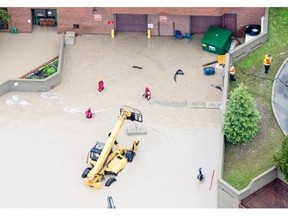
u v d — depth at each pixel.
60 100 116.94
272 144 109.06
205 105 115.69
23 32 124.94
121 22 123.88
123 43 123.12
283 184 105.38
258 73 115.44
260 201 104.19
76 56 121.81
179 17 122.25
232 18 121.81
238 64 116.56
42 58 121.56
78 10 122.94
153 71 119.69
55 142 112.69
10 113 115.62
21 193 107.75
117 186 108.06
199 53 121.38
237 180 106.06
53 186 108.31
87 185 108.06
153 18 122.69
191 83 118.19
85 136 113.19
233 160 108.12
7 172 109.75
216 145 111.69
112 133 109.56
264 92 113.62
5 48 123.00
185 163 110.06
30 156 111.31
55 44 123.38
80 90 117.94
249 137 108.94
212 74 119.00
